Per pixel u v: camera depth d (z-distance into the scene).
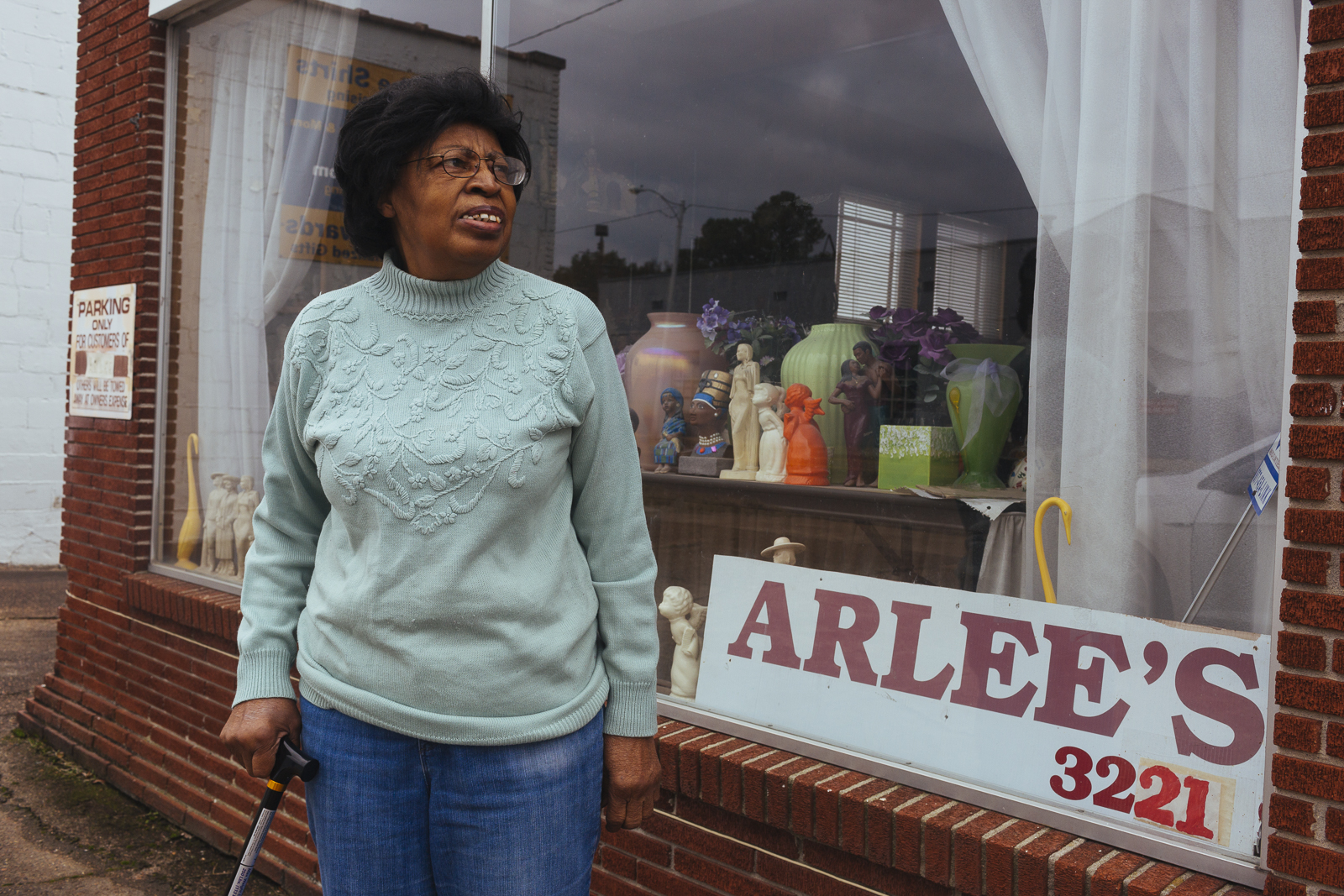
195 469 4.18
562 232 3.20
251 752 1.55
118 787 4.19
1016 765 2.03
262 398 3.96
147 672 4.18
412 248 1.57
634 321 3.02
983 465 2.22
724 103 2.84
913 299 2.40
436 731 1.45
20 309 8.73
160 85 4.24
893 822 2.03
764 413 2.66
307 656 1.57
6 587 8.01
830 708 2.35
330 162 3.75
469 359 1.51
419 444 1.46
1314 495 1.59
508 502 1.45
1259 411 1.83
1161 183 1.97
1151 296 1.98
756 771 2.25
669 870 2.49
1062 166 2.12
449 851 1.49
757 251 2.75
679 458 2.84
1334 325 1.57
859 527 2.43
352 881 1.50
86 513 4.63
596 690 1.57
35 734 4.76
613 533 1.60
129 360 4.31
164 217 4.25
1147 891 1.71
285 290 3.91
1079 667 1.99
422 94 1.49
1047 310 2.13
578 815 1.52
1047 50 2.16
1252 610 1.82
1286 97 1.80
